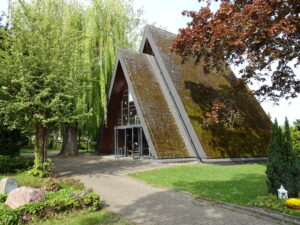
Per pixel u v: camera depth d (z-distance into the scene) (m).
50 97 11.66
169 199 7.62
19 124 11.50
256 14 10.37
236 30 11.12
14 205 5.95
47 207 5.78
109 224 5.48
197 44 12.58
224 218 5.95
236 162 16.50
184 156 16.03
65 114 12.08
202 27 12.48
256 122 21.02
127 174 11.98
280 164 7.20
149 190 8.83
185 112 16.53
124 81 21.34
